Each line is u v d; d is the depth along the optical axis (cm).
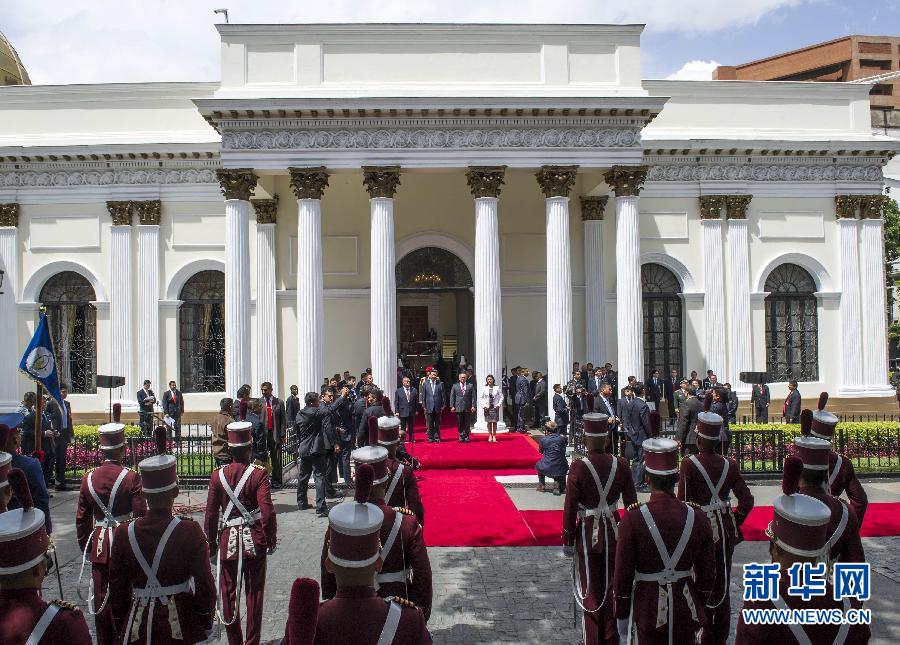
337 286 2495
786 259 2542
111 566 498
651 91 2550
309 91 2070
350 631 338
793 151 2492
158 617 490
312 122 2000
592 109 1998
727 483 664
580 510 680
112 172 2441
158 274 2436
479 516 1218
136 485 676
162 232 2452
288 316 2444
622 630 628
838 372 2569
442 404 1953
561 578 906
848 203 2541
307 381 1983
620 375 2064
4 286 2436
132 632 490
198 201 2448
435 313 3078
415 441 1955
